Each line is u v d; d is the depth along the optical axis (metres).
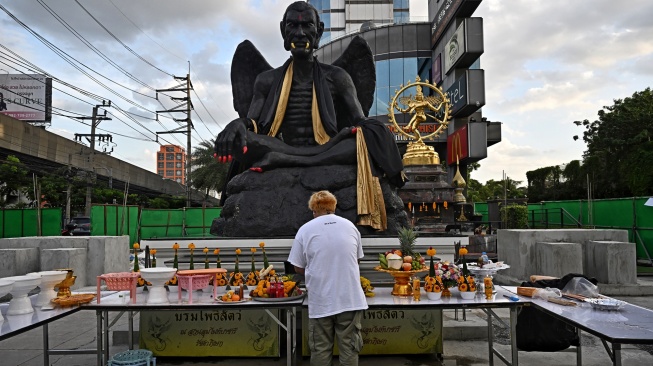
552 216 18.89
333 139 7.82
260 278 4.91
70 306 4.20
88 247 9.84
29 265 9.37
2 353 5.66
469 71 26.33
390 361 5.27
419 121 18.50
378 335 5.30
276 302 4.20
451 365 5.16
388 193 7.75
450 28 30.36
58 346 5.98
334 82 8.48
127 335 6.00
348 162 7.71
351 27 45.12
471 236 13.78
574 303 4.12
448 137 30.38
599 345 5.88
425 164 18.11
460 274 4.54
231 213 7.69
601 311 3.93
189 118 34.53
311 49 8.19
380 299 4.36
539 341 4.64
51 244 9.83
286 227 7.31
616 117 25.47
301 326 5.52
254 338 5.30
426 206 17.94
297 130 8.31
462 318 6.89
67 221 25.25
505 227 18.12
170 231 19.08
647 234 13.09
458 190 19.70
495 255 12.92
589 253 9.55
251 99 9.05
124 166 38.81
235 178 7.96
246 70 9.19
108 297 4.59
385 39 35.62
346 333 3.69
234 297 4.25
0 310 4.11
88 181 26.42
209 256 7.00
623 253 9.01
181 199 40.12
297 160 7.66
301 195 7.48
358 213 7.24
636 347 5.76
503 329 6.52
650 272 11.50
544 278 4.98
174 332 5.29
